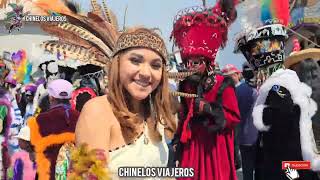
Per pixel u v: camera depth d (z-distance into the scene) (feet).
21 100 19.02
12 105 15.51
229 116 10.14
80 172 5.58
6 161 13.93
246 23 11.72
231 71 12.67
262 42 11.32
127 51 6.08
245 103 12.33
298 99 10.29
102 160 5.63
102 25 7.80
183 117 10.03
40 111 13.64
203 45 10.16
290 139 10.46
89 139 5.77
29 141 11.25
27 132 11.31
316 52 11.28
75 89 14.39
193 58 10.16
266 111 10.68
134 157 5.99
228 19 11.12
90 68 14.90
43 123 11.35
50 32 7.99
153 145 6.26
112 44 7.72
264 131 10.84
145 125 6.30
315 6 15.88
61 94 11.62
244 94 12.35
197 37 10.17
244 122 12.36
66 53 7.63
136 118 6.07
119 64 6.13
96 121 5.84
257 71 11.65
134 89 6.07
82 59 7.63
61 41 7.72
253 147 12.41
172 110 6.86
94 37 7.74
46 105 13.60
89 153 5.63
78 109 13.23
